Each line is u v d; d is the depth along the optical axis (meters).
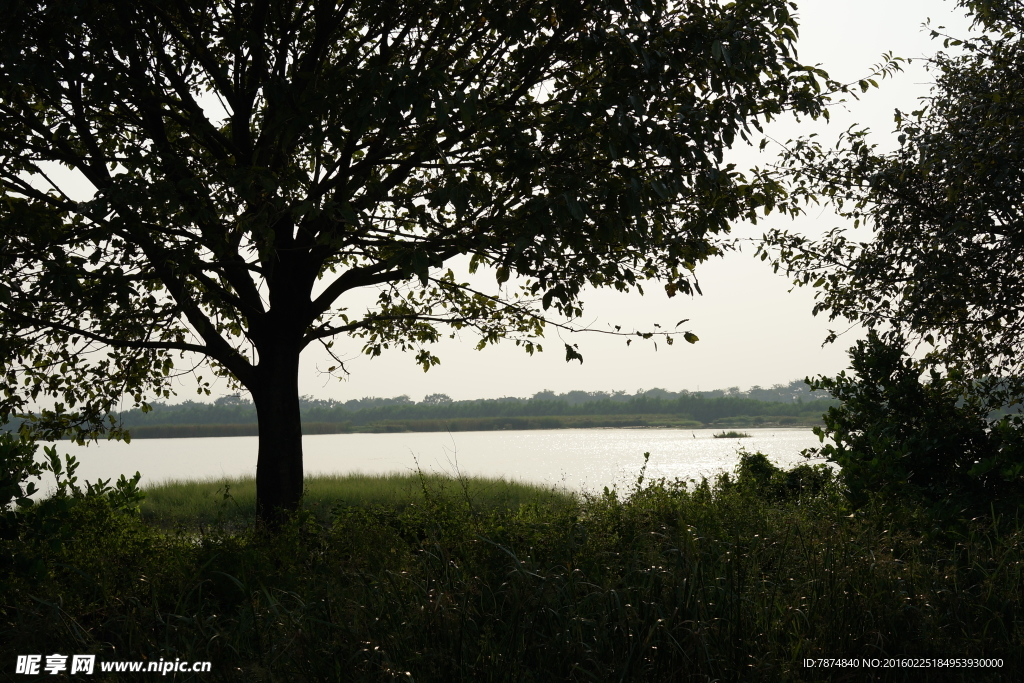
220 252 6.57
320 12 7.12
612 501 6.24
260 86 7.24
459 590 3.81
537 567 4.09
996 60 9.27
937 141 9.41
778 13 6.44
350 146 7.16
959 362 10.01
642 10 6.23
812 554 4.39
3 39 5.49
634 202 5.89
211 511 14.30
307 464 44.25
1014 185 8.33
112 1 6.24
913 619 3.78
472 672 3.24
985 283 8.98
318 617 3.71
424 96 5.44
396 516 5.81
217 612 4.16
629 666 3.28
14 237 6.40
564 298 6.50
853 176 9.81
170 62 7.27
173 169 6.56
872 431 6.25
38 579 4.25
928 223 9.77
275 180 5.87
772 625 3.61
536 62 6.73
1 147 6.95
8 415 8.64
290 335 8.12
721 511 5.87
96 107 7.37
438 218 6.72
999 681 3.48
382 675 3.13
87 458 56.84
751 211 7.96
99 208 5.84
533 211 5.75
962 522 5.14
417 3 6.74
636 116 6.13
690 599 3.60
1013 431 5.63
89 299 6.41
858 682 3.49
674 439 89.75
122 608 4.30
